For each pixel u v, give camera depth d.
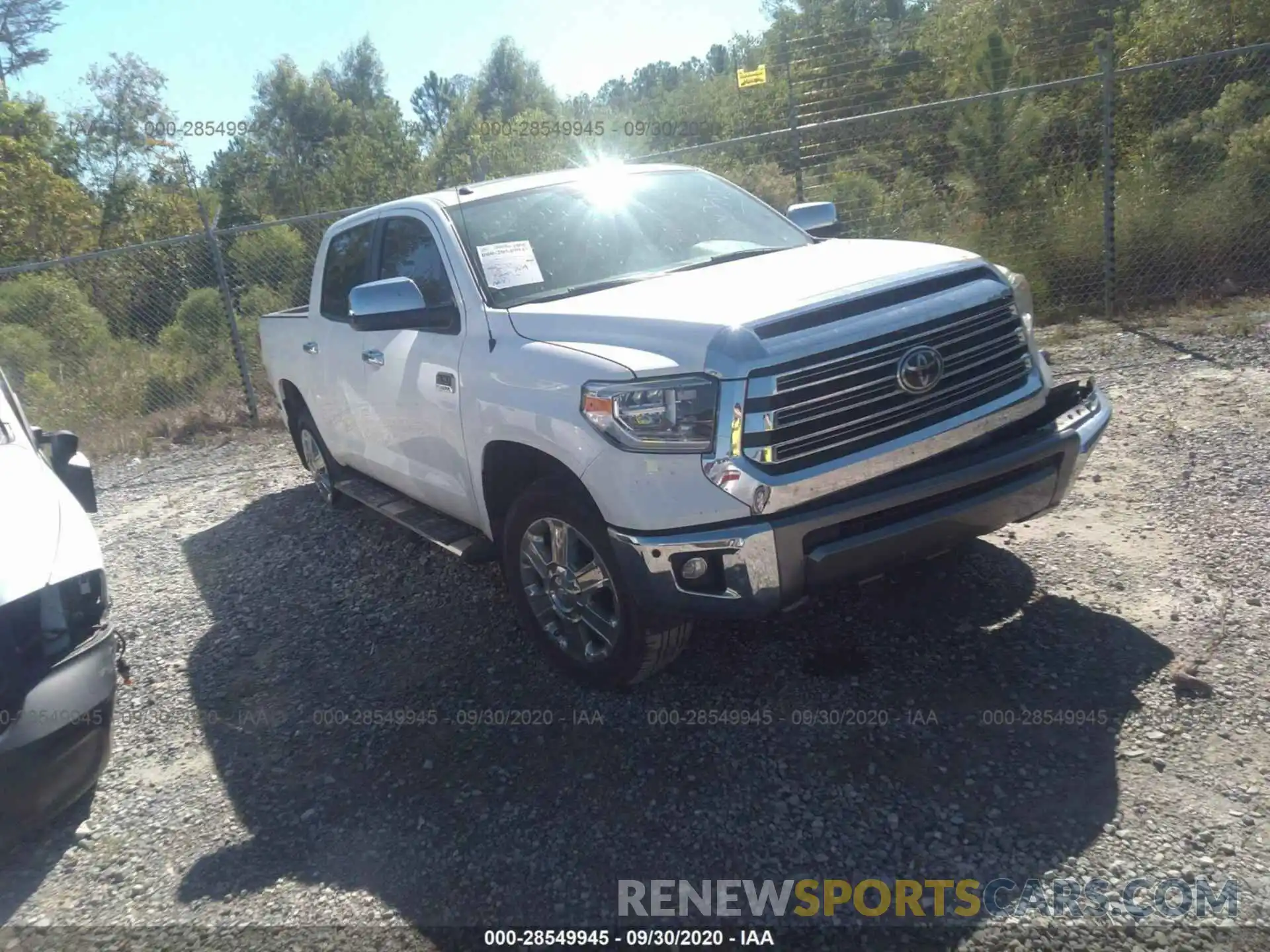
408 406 4.78
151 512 7.76
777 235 5.02
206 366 11.49
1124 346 8.07
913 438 3.54
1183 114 11.76
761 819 3.24
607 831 3.27
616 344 3.65
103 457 9.90
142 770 4.05
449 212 4.80
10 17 41.31
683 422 3.35
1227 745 3.32
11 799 3.32
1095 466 5.70
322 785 3.74
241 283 12.58
